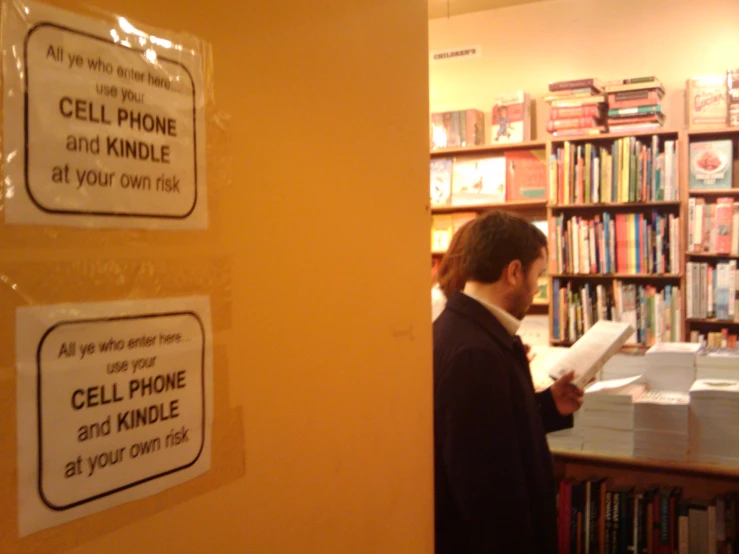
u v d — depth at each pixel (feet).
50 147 1.44
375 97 2.69
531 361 7.88
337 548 2.44
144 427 1.65
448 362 4.61
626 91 13.82
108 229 1.56
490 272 5.26
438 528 4.61
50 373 1.44
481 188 15.37
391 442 2.79
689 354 7.31
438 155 16.07
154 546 1.69
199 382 1.82
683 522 7.28
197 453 1.81
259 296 2.06
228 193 1.94
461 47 16.89
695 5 14.57
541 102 16.11
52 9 1.44
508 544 4.28
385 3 2.77
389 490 2.77
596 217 13.87
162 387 1.70
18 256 1.39
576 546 7.68
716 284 13.05
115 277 1.58
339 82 2.47
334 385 2.43
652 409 6.66
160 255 1.70
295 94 2.24
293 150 2.23
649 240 13.46
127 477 1.61
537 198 14.87
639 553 7.45
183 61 1.78
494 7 16.51
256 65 2.06
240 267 1.98
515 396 4.69
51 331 1.44
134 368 1.63
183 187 1.77
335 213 2.44
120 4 1.60
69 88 1.48
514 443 4.42
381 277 2.72
